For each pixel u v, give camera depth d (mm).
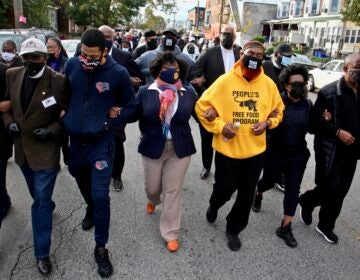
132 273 3051
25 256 3209
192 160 5977
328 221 3699
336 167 3479
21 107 2898
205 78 4859
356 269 3262
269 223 4008
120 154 4531
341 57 27844
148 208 4055
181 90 3311
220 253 3396
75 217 3916
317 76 15898
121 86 3006
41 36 9711
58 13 35312
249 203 3404
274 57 4711
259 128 3170
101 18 34031
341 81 3365
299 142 3590
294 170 3596
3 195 3420
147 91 3289
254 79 3225
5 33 9438
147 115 3252
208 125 3262
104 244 3062
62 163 5496
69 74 2965
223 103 3230
